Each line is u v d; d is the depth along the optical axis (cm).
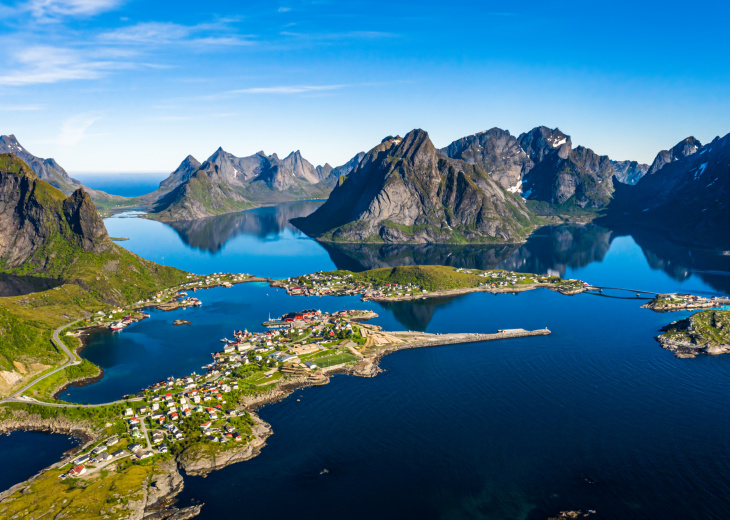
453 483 17500
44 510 15938
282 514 16112
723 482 17438
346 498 16812
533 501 16638
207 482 17662
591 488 17212
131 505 16225
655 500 16625
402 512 16188
